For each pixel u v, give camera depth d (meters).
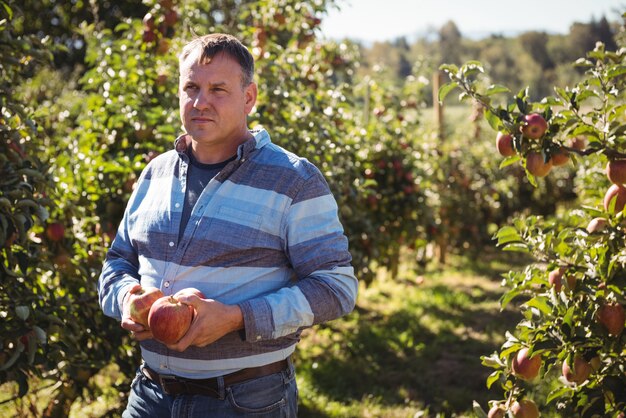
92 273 3.60
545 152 2.53
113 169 4.10
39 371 2.99
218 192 1.87
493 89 2.54
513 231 2.67
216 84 1.86
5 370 2.84
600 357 2.57
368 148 6.77
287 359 1.92
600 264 2.46
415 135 8.06
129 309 1.79
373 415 4.35
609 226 2.56
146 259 1.95
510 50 30.05
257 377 1.84
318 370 5.07
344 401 4.59
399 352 5.57
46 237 3.48
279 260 1.88
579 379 2.47
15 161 2.97
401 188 7.04
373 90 7.48
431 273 9.18
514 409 2.58
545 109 2.53
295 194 1.86
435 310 6.97
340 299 1.82
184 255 1.86
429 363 5.31
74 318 3.21
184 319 1.69
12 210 2.86
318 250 1.83
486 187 10.59
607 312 2.42
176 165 1.99
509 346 2.53
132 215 2.05
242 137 1.94
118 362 3.78
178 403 1.86
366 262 5.70
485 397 4.61
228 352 1.81
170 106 4.50
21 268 2.87
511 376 2.62
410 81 7.90
